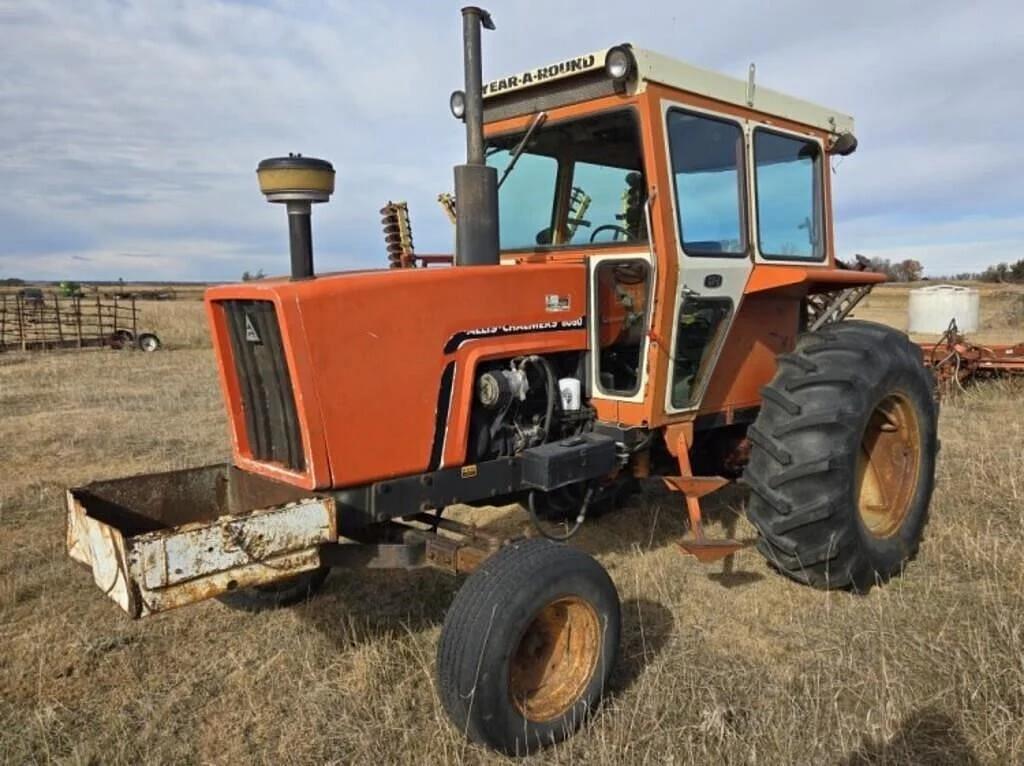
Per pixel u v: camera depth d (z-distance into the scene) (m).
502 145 3.99
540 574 2.62
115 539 2.30
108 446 7.00
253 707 2.95
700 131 3.63
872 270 4.93
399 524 3.14
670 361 3.56
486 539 2.89
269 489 3.00
